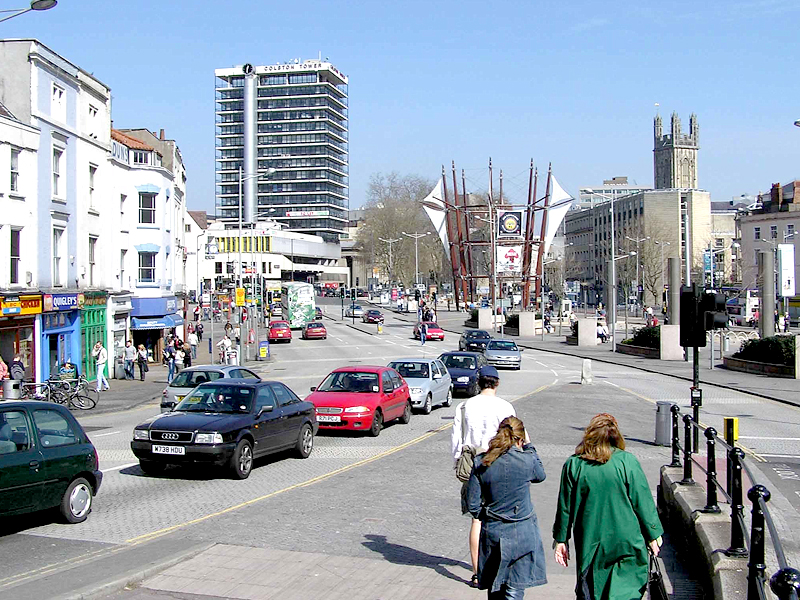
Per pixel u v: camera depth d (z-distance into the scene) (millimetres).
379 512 11742
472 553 8297
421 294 120438
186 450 13914
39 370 30391
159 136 62750
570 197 104188
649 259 103688
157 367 45375
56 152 33062
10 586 8094
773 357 38969
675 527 10094
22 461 10188
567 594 8086
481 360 31953
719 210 166500
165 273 45375
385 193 150500
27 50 30234
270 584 8352
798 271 92875
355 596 7996
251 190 188625
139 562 8914
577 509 6156
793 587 3818
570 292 91062
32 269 30344
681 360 48094
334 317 111812
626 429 21594
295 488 13539
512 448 7043
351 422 19484
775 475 15484
